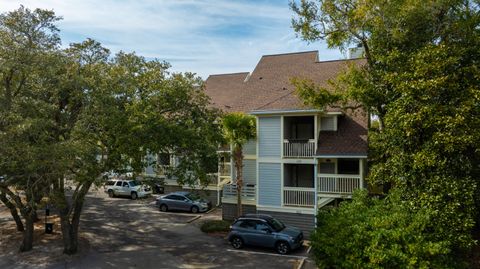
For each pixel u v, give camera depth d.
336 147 21.44
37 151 14.65
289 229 20.02
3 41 15.44
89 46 18.77
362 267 10.28
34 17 16.02
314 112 21.73
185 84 19.84
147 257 18.31
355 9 17.94
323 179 21.78
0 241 20.95
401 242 10.28
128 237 22.08
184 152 19.28
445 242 10.33
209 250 19.55
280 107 22.84
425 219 11.02
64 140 16.98
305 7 19.19
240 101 28.41
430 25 17.02
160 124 17.78
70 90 17.78
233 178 26.73
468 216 12.12
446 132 12.73
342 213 12.48
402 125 13.83
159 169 20.61
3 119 15.07
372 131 20.02
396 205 12.48
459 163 12.94
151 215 28.09
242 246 19.88
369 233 10.61
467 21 15.84
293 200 22.62
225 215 25.84
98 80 17.58
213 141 20.27
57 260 17.78
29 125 13.88
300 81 21.88
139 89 18.89
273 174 23.22
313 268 16.52
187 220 26.44
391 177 14.63
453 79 13.75
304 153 22.31
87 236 22.08
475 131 12.61
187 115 20.08
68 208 19.22
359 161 21.53
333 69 27.67
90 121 16.81
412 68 14.82
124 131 16.95
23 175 15.73
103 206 31.48
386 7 16.69
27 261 17.66
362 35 18.59
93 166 16.56
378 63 17.92
